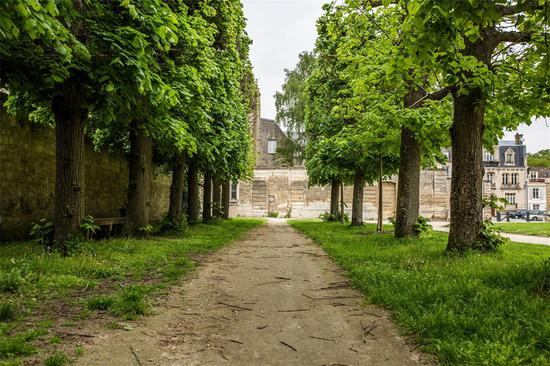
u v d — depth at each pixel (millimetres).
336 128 18953
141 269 7648
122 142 15945
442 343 3812
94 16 7332
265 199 46594
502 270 6496
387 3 5430
